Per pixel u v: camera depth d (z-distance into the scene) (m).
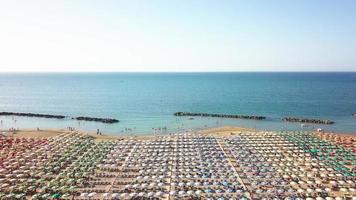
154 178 57.03
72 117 140.62
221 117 138.62
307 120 127.69
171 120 132.00
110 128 116.69
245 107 167.12
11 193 50.88
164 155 70.12
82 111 158.62
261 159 67.19
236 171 60.97
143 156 69.50
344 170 60.59
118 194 50.38
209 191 51.59
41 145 78.81
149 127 117.50
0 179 56.34
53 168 62.91
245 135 88.38
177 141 81.50
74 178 57.53
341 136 92.38
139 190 52.34
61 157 69.25
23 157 69.19
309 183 54.75
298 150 73.81
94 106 176.12
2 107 173.25
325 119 130.75
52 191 51.94
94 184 55.19
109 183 55.66
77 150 74.81
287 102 185.88
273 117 137.25
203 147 75.88
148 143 79.88
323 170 60.94
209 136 87.31
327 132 104.25
